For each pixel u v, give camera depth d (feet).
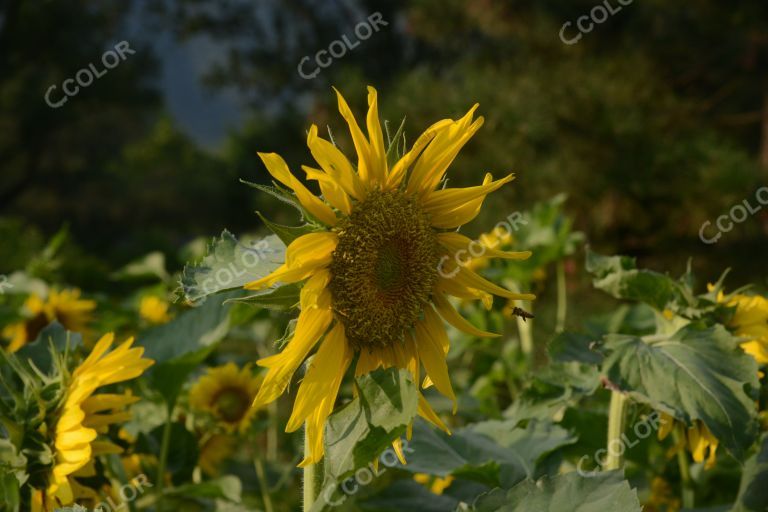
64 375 3.84
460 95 14.65
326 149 3.41
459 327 3.62
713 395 3.85
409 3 20.59
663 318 4.32
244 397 5.47
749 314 4.17
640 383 3.94
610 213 14.49
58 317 6.70
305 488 3.48
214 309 4.86
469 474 4.48
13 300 7.99
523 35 17.42
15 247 12.78
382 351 3.59
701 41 19.27
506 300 6.63
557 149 14.57
